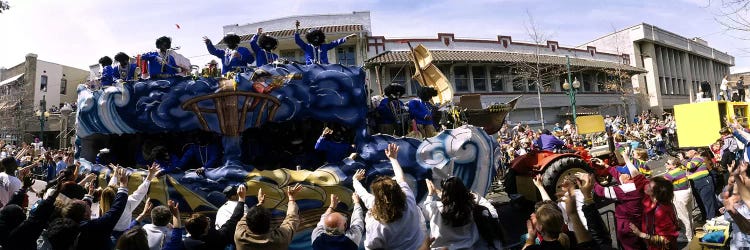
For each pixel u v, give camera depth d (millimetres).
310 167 6230
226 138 5312
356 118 5621
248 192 4992
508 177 8188
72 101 33719
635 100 31016
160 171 5066
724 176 6609
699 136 10453
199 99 5262
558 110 26062
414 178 5461
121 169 3910
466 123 6859
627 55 32469
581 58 28750
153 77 5453
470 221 3188
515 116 24609
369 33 22953
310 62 6344
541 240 2861
